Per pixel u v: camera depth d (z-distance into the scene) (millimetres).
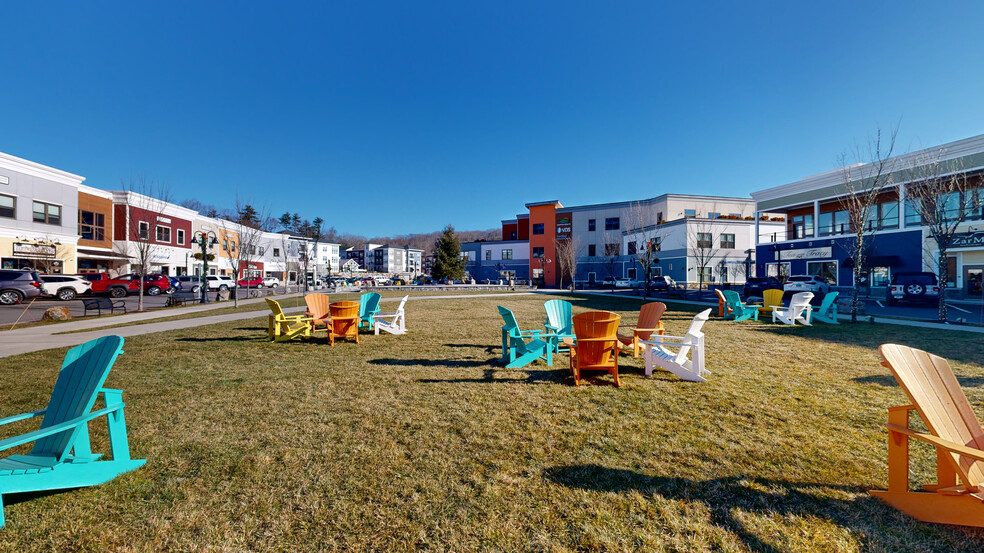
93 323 12188
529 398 4516
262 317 13648
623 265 47250
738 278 36375
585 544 2102
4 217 21109
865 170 21172
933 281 17109
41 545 2123
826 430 3570
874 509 2350
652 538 2141
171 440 3436
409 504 2477
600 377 5391
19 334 10016
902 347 2424
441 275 48969
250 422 3861
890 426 2371
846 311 14891
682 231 36969
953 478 2242
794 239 28016
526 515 2355
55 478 2473
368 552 2061
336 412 4125
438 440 3410
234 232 43156
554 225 50969
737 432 3535
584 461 3006
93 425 3854
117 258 28438
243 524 2295
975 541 2053
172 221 33906
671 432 3545
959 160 18125
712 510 2383
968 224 19609
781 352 7086
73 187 24750
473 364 6230
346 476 2820
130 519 2344
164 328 10867
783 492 2561
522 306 17594
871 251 23125
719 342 8125
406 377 5473
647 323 6527
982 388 4758
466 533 2199
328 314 9672
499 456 3105
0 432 3727
